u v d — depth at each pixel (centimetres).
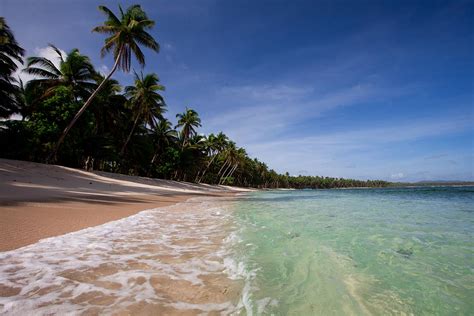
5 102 2216
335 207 1393
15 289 274
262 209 1258
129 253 429
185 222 784
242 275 349
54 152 2220
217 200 1966
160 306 257
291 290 306
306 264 400
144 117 3484
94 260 382
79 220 666
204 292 294
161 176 4488
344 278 347
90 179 2119
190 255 433
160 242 514
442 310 262
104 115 3127
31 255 384
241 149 7419
